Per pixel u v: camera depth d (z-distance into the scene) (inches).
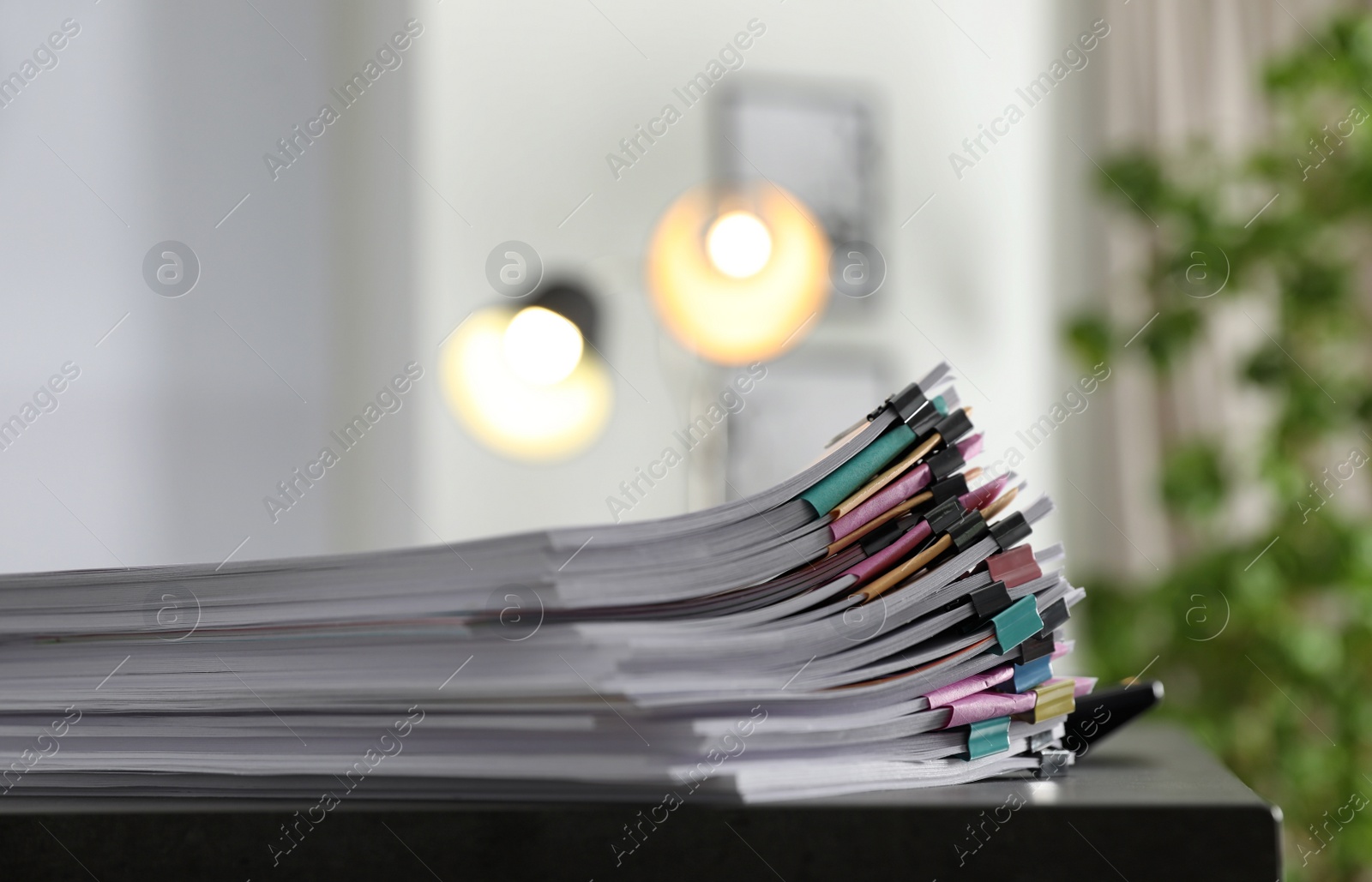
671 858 11.5
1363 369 84.5
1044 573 13.4
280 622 12.2
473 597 11.8
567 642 11.6
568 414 76.1
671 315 73.7
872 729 12.4
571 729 11.9
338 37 87.0
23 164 77.7
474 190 88.6
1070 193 104.9
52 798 12.5
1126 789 12.4
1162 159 83.7
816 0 97.1
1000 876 11.4
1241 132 101.2
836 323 96.2
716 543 12.3
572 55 91.0
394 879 11.5
